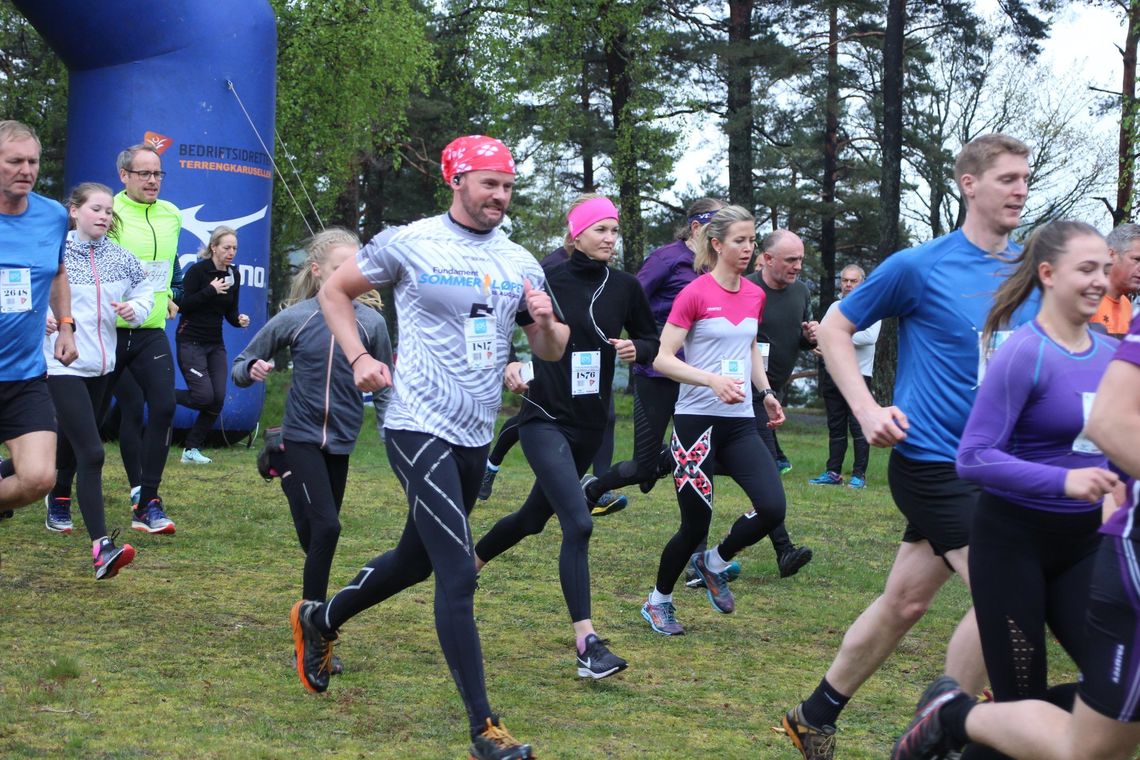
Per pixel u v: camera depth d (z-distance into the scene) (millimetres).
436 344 4020
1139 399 2775
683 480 5707
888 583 3891
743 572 7418
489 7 26031
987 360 3582
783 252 7359
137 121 12281
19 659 4754
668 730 4328
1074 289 3219
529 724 4305
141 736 3930
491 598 6383
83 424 6172
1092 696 2852
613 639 5660
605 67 29812
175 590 6141
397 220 35844
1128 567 2805
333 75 20250
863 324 3973
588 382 5246
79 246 6781
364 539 7840
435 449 4004
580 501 5059
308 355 5102
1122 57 27484
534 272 4258
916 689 5055
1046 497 3189
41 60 21594
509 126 27281
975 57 29312
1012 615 3270
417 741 4051
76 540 7230
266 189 13156
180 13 12367
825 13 30656
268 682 4660
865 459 11977
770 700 4777
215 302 10734
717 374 5867
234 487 9688
